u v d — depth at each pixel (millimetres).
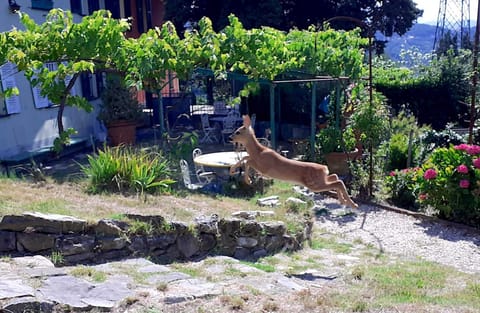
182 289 4461
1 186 7320
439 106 17234
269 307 4137
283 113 17094
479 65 10148
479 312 4328
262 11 23562
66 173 10664
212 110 21156
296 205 8555
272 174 6359
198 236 6246
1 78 11219
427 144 12102
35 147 12586
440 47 22422
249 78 11203
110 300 4031
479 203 8492
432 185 8953
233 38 10734
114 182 7977
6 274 4348
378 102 10781
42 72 9406
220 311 3980
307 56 12500
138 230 5879
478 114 11984
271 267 6023
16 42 9102
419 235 8250
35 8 12945
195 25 26266
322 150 11750
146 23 21375
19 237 5496
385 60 21672
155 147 10797
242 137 6336
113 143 14641
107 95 14461
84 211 6289
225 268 5562
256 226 6672
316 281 5531
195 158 10547
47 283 4215
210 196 8703
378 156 11469
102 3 17281
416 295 4957
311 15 27734
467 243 7855
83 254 5551
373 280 5555
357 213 9461
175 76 10805
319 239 7910
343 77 12305
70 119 14328
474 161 8562
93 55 9578
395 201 10078
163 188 8336
